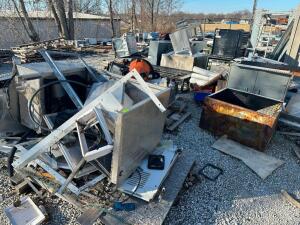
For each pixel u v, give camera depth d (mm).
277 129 4516
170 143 3328
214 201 2803
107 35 22562
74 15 19828
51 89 3146
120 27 24578
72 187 2439
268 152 3848
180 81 6359
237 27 20000
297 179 3273
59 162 2658
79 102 2941
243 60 6547
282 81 4441
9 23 15141
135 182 2625
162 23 28766
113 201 2473
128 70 5617
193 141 4043
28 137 3174
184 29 7230
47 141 2426
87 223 2197
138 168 2807
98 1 22203
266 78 4598
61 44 12602
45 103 3084
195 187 2994
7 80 3232
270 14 8953
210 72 6402
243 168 3432
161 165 2834
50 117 2996
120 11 25609
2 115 3176
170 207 2480
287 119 4277
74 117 2408
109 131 2430
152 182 2637
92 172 2641
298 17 7496
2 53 10289
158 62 8211
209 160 3559
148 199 2445
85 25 20859
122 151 2314
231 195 2912
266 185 3125
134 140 2484
